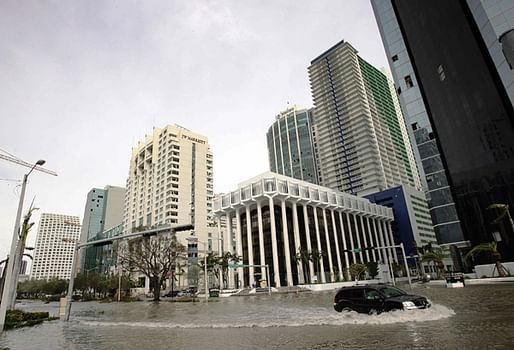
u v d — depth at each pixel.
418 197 121.25
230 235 80.62
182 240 108.44
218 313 22.28
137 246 54.03
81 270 118.12
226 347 9.19
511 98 36.94
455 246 57.16
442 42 52.03
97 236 159.38
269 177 73.19
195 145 128.62
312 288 59.53
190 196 119.69
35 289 107.75
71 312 32.62
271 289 60.75
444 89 52.56
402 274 92.25
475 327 9.54
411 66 66.81
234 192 79.62
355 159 147.12
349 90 158.88
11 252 18.97
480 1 40.28
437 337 8.48
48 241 137.38
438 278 66.62
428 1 55.16
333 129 159.25
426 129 64.81
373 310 13.63
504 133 40.69
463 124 48.19
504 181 41.16
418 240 108.75
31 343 12.56
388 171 149.00
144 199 129.00
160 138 130.25
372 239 102.94
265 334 11.12
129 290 73.38
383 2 74.56
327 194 85.69
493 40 38.81
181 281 99.75
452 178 51.66
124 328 16.16
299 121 191.25
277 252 74.88
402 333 9.35
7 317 20.28
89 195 184.62
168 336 12.30
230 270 76.81
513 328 9.01
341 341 8.87
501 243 42.03
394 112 180.50
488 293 22.34
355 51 172.25
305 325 12.59
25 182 20.11
